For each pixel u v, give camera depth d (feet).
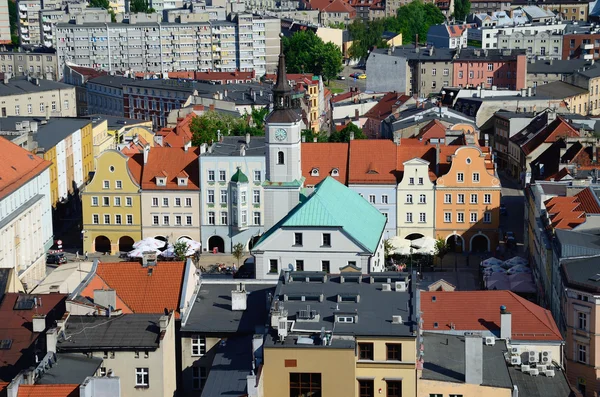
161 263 519.19
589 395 550.77
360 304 449.89
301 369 403.75
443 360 435.53
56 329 429.38
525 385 441.68
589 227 638.94
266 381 406.00
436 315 496.64
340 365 402.11
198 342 471.62
